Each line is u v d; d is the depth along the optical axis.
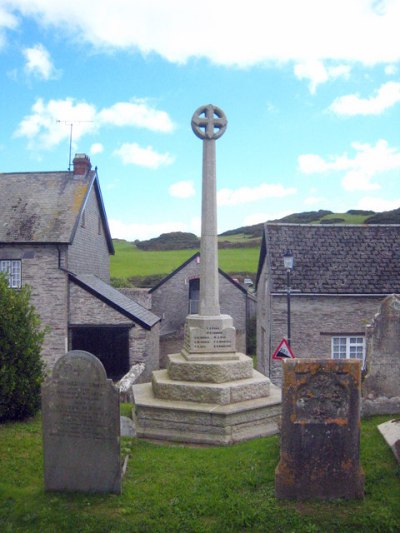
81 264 24.67
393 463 7.84
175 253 63.88
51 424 7.52
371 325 11.64
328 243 23.17
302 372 7.12
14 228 22.72
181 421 10.02
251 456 8.45
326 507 6.87
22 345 10.83
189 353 11.07
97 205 27.67
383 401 10.57
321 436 7.08
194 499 7.13
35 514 6.85
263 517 6.64
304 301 21.34
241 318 31.00
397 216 65.25
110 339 21.78
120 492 7.39
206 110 11.16
